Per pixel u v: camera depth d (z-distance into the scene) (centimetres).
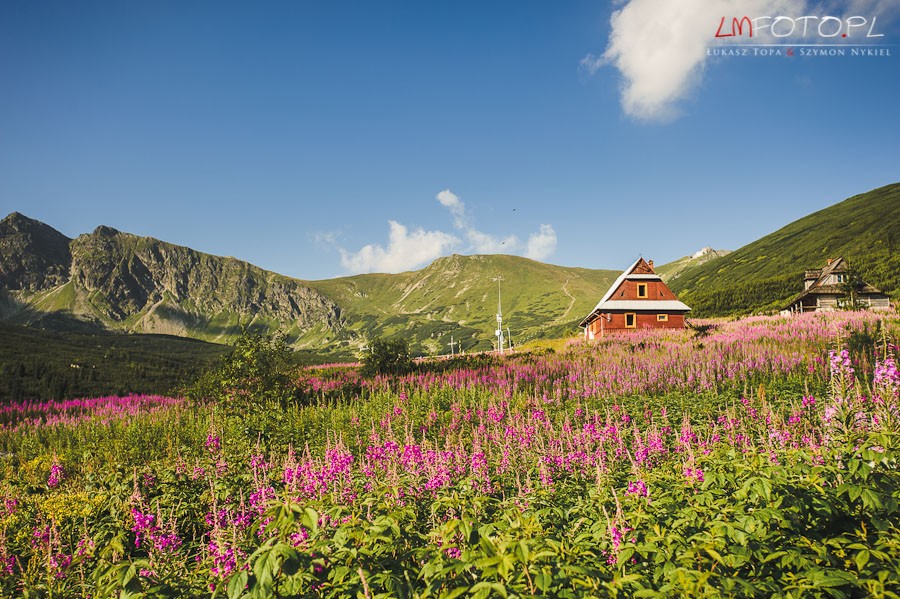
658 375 2147
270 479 913
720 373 2053
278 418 1659
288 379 2280
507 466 962
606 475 717
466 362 3328
